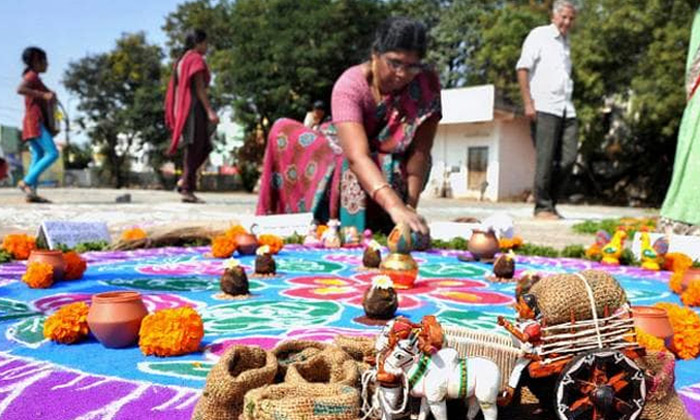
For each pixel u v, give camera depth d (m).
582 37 29.30
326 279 6.07
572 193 35.91
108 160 45.28
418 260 7.79
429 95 8.90
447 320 4.38
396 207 7.15
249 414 2.31
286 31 32.97
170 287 5.52
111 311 3.50
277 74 34.09
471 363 2.37
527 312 2.53
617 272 7.13
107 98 43.47
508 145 32.41
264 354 2.77
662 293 5.80
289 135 10.70
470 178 33.53
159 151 42.19
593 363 2.34
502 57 32.22
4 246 7.09
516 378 2.47
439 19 41.78
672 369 2.60
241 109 35.34
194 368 3.19
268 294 5.25
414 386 2.34
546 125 14.03
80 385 2.94
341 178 9.67
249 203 19.67
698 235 8.26
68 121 44.34
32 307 4.57
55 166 44.62
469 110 31.27
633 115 28.88
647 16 26.30
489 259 7.59
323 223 10.16
